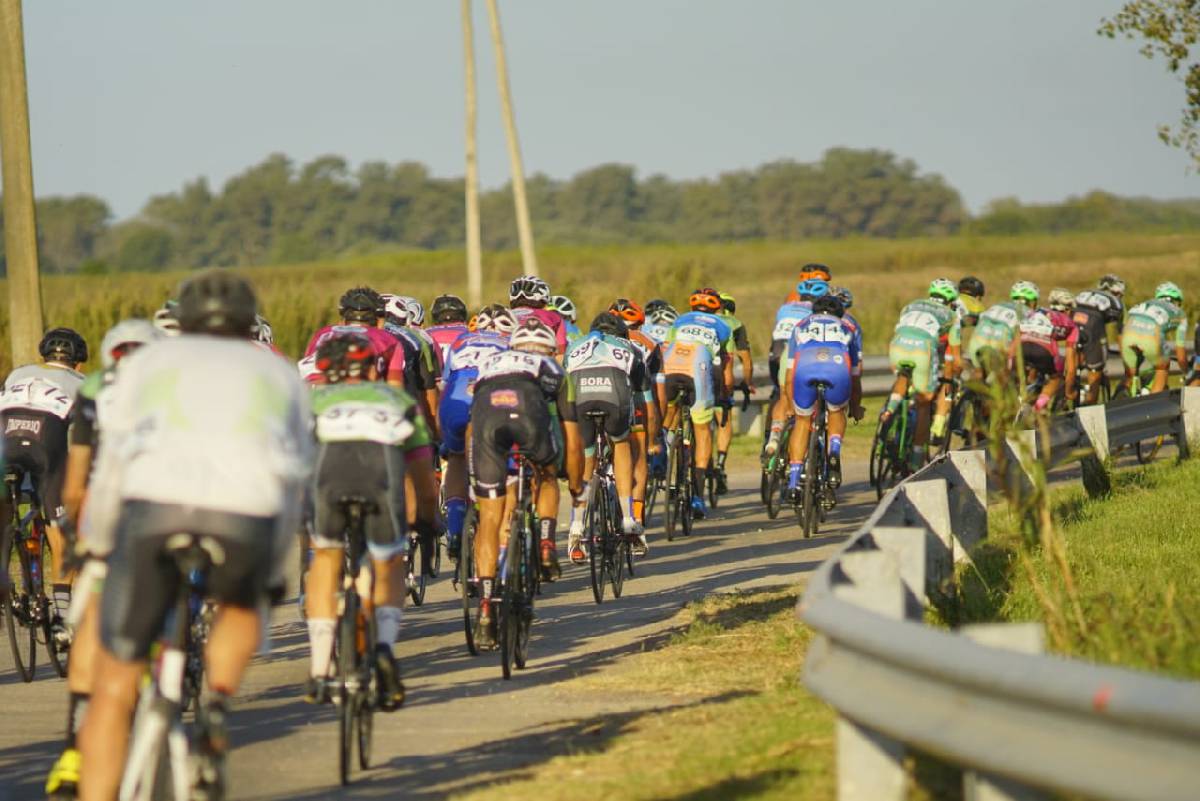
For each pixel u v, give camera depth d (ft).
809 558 132.98
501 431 89.86
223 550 47.42
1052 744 41.09
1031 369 171.73
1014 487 80.84
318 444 68.39
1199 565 98.32
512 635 90.74
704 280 346.54
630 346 120.57
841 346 140.97
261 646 56.18
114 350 66.59
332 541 67.77
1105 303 199.93
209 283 51.44
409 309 128.57
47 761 72.49
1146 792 37.40
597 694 82.94
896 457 157.89
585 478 113.70
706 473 166.09
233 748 73.20
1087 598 83.71
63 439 92.22
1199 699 36.09
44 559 95.50
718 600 111.55
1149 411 157.07
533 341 93.04
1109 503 132.98
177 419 48.57
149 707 48.70
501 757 69.56
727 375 163.22
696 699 79.77
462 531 102.78
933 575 86.02
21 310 160.66
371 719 70.49
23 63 160.15
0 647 106.01
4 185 160.25
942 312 157.17
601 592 116.06
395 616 68.95
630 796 58.80
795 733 66.03
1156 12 172.55
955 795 55.26
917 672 46.60
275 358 51.67
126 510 48.21
